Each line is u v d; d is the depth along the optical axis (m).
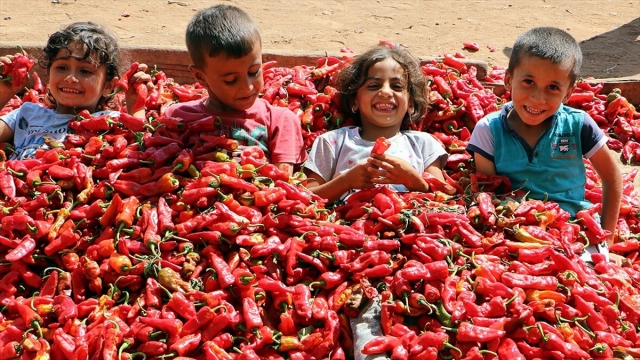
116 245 1.32
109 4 2.82
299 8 2.88
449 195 1.57
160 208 1.35
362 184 1.53
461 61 2.08
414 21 2.77
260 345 1.20
